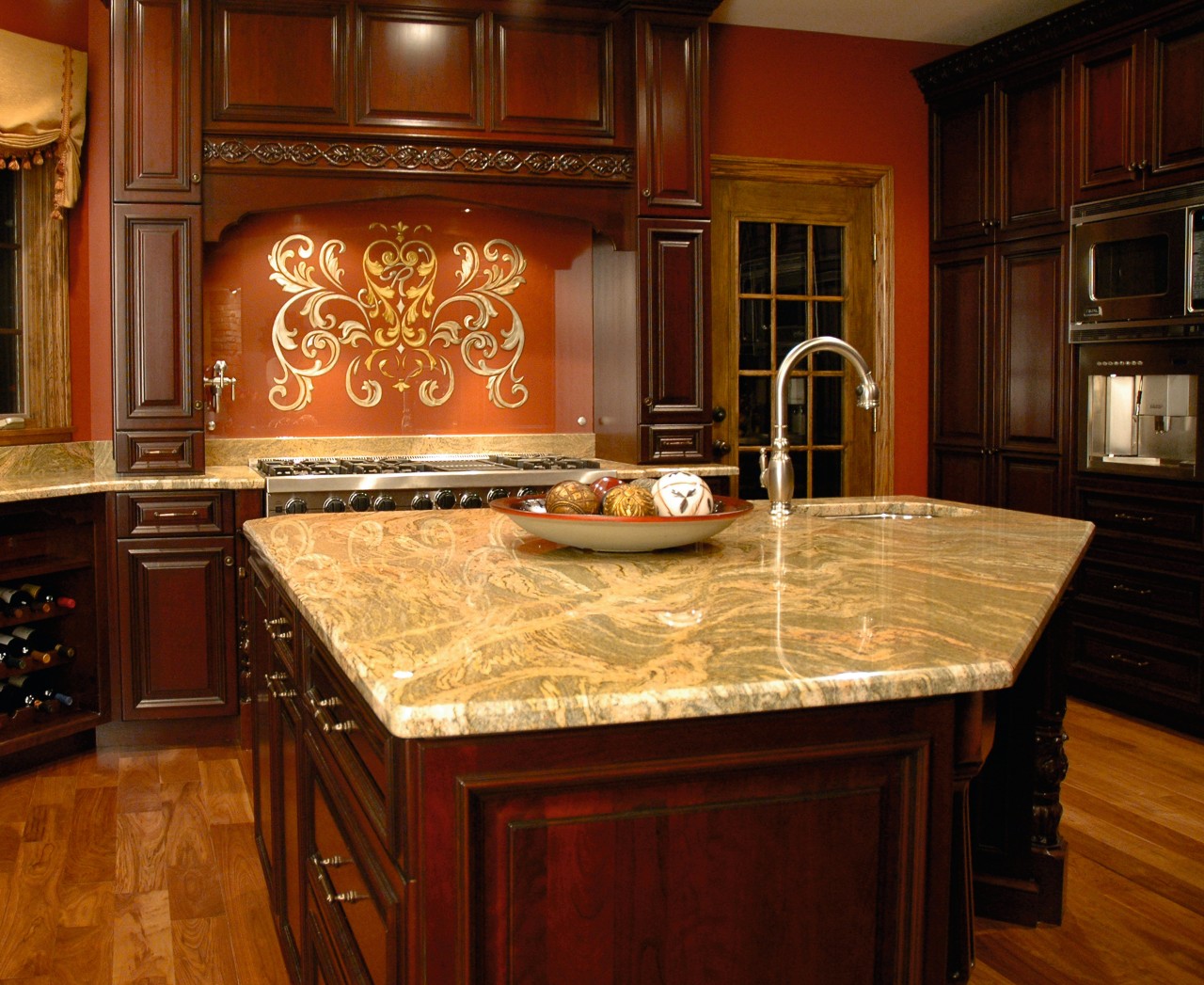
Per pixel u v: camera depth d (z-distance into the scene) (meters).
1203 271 3.82
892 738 1.19
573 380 4.89
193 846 3.03
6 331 4.07
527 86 4.29
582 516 1.90
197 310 3.95
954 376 5.05
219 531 3.84
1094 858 2.96
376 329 4.61
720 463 5.02
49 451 4.11
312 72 4.06
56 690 3.90
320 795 1.67
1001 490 4.78
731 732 1.13
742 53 4.93
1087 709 4.34
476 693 1.06
